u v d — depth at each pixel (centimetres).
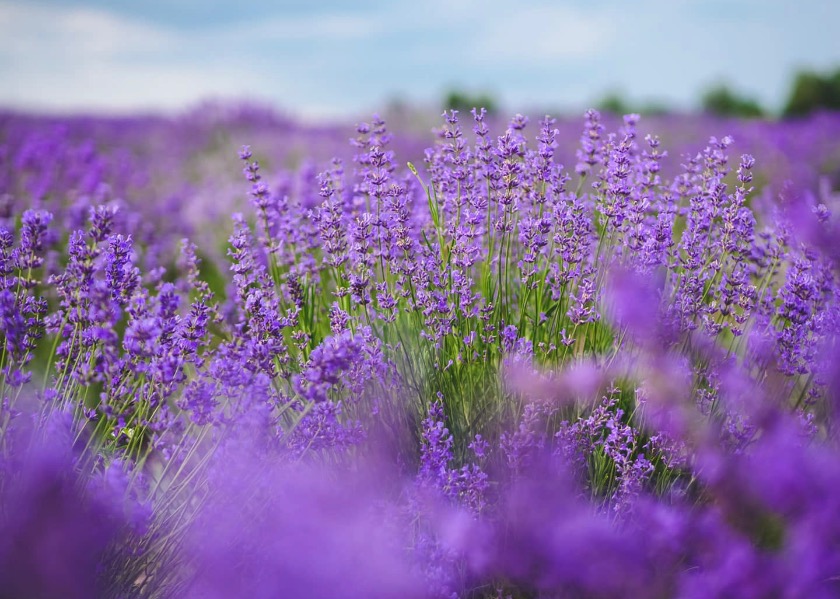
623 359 258
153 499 214
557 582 174
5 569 138
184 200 788
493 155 289
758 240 313
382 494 226
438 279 268
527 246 272
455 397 258
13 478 182
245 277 278
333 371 206
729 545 164
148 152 1364
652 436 241
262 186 300
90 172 684
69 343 242
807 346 248
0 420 214
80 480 194
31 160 707
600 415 236
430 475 219
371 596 167
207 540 187
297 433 223
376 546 176
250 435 204
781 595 156
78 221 509
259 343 224
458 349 264
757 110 2491
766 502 167
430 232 318
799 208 220
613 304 268
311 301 298
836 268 243
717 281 286
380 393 253
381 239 278
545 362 257
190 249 322
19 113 1698
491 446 241
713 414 235
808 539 157
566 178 287
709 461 193
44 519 145
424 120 1622
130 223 533
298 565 169
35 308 248
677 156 981
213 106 1730
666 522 180
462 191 302
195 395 210
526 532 180
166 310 208
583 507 207
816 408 254
